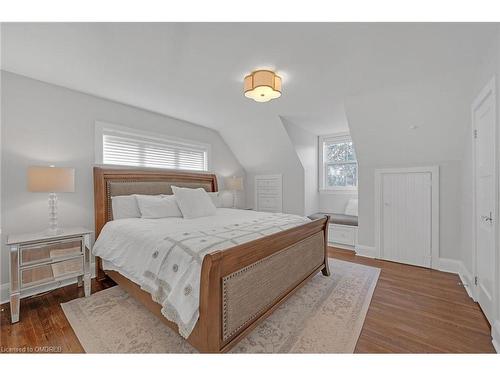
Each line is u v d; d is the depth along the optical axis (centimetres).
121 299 221
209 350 135
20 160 235
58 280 215
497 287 160
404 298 226
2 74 225
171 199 306
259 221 253
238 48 188
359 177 368
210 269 133
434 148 301
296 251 225
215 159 452
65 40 179
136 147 333
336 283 259
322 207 499
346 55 197
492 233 173
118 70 227
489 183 187
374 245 355
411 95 264
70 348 155
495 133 166
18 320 186
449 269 299
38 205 243
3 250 221
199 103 315
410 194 328
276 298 193
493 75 172
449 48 185
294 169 455
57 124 260
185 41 179
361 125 321
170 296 147
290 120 391
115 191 293
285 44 182
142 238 200
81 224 276
